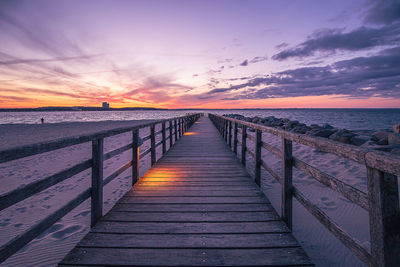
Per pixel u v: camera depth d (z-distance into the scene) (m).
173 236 1.93
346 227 2.58
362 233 2.46
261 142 3.27
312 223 2.73
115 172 2.65
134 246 1.77
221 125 10.42
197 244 1.81
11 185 4.68
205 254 1.69
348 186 1.25
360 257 1.15
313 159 5.49
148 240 1.86
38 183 1.40
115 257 1.64
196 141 8.34
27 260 2.23
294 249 1.75
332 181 1.41
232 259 1.63
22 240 1.28
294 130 11.48
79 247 1.75
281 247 1.78
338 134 7.88
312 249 2.27
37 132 18.05
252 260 1.62
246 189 3.14
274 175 2.49
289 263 1.59
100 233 1.97
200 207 2.54
